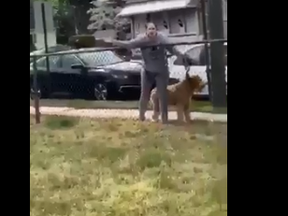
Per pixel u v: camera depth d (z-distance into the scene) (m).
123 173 5.36
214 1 8.28
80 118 8.70
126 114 8.98
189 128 7.48
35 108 8.74
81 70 10.39
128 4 17.92
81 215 4.16
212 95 8.17
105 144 6.79
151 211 4.21
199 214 4.07
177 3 15.14
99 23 17.67
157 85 8.00
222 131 6.85
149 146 6.55
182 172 5.25
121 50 9.84
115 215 4.15
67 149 6.46
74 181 5.02
